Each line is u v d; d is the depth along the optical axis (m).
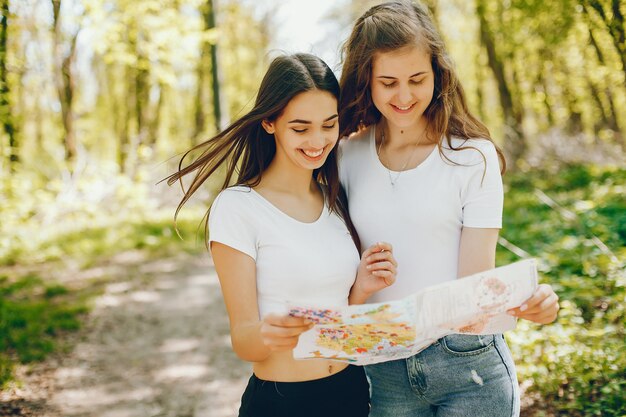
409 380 1.98
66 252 8.59
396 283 1.99
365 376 2.04
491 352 1.91
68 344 5.21
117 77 18.44
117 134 19.41
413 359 1.95
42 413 4.02
